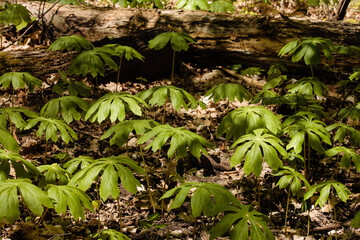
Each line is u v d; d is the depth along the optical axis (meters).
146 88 5.30
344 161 2.59
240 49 5.68
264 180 3.48
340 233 2.80
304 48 3.58
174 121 4.52
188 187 1.87
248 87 5.55
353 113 3.35
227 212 1.69
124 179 1.98
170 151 2.23
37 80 3.52
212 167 3.70
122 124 2.46
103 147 3.88
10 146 2.13
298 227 2.86
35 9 5.41
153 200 3.06
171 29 5.61
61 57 4.92
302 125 2.85
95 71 3.28
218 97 3.11
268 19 5.64
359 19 9.74
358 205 3.15
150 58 5.45
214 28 5.70
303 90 3.73
